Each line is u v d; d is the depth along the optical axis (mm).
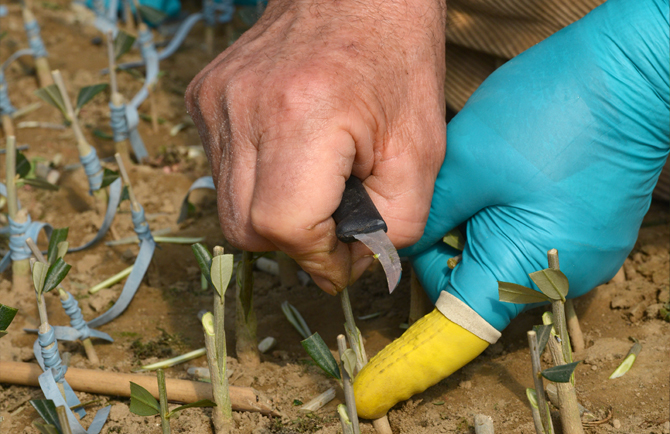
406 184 645
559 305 618
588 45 658
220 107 642
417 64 653
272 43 650
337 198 617
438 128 658
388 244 610
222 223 640
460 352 660
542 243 657
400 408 680
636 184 662
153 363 712
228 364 708
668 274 744
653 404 662
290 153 616
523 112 659
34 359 719
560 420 654
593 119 652
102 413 669
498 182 660
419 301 719
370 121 630
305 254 626
